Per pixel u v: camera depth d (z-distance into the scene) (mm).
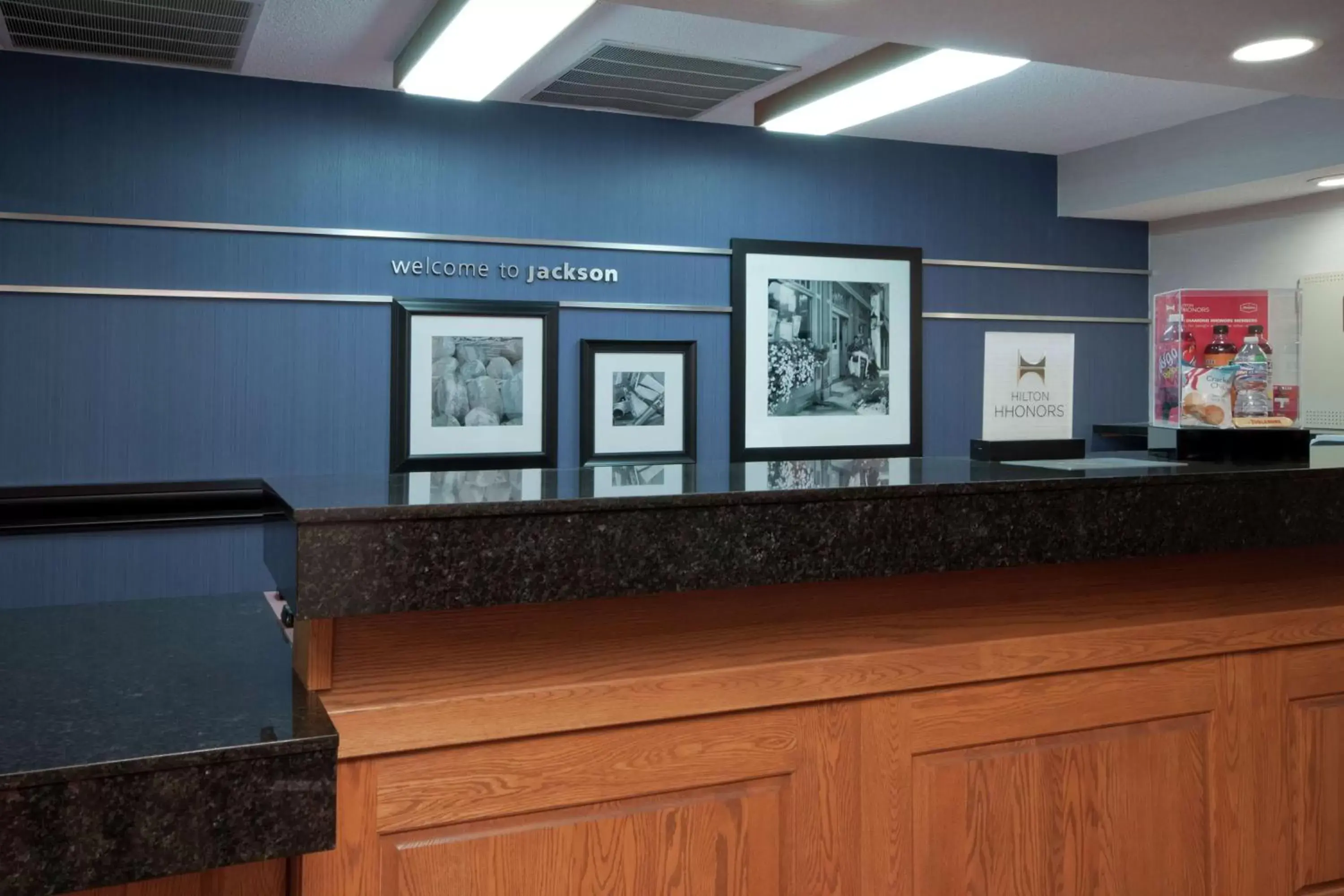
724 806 1681
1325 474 2094
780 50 3877
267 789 1153
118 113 3984
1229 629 2070
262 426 4223
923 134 5180
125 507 4023
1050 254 5676
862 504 1685
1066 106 4684
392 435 4387
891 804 1805
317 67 4043
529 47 3465
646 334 4824
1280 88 3320
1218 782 2066
